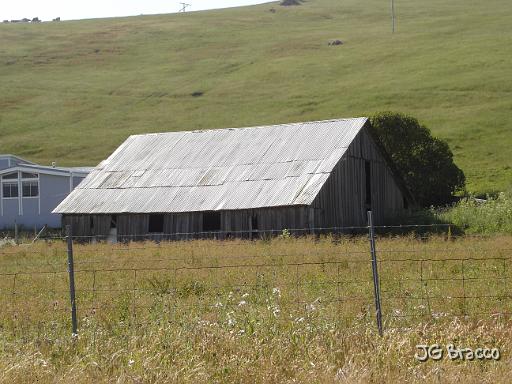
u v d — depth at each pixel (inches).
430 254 1037.8
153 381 502.3
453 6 6806.1
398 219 1998.0
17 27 7091.5
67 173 2632.9
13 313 708.7
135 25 6879.9
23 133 4030.5
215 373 511.8
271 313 634.8
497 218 1795.0
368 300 698.8
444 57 4694.9
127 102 4525.1
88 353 561.6
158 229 1923.0
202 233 1779.0
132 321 647.8
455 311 652.1
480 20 5841.5
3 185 2677.2
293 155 1926.7
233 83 4734.3
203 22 6924.2
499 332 569.6
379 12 6953.7
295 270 927.7
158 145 2167.8
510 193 2171.5
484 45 4872.0
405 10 6870.1
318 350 537.6
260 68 5027.1
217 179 1926.7
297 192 1781.5
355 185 1945.1
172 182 1975.9
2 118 4284.0
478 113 3644.2
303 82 4574.3
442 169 2460.6
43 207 2645.2
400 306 673.0
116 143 3801.7
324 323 602.9
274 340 560.4
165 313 672.4
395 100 3988.7
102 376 514.0
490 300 685.9
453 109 3757.4
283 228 1770.4
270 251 1206.9
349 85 4372.5
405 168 2444.6
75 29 6835.6
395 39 5472.4
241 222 1813.5
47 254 1378.0
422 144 2470.5
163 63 5438.0
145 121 4143.7
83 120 4234.7
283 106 4148.6
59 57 5738.2
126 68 5369.1
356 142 1967.3
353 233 1898.4
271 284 808.3
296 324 601.6
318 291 769.6
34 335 632.4
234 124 3932.1
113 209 1945.1
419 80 4269.2
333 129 1993.1
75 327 617.6
